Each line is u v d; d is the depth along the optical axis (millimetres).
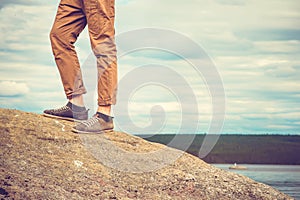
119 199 3168
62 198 3059
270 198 3482
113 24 3631
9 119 3674
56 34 3633
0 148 3412
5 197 2998
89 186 3236
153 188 3357
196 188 3424
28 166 3299
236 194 3455
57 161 3393
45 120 3738
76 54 3680
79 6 3633
